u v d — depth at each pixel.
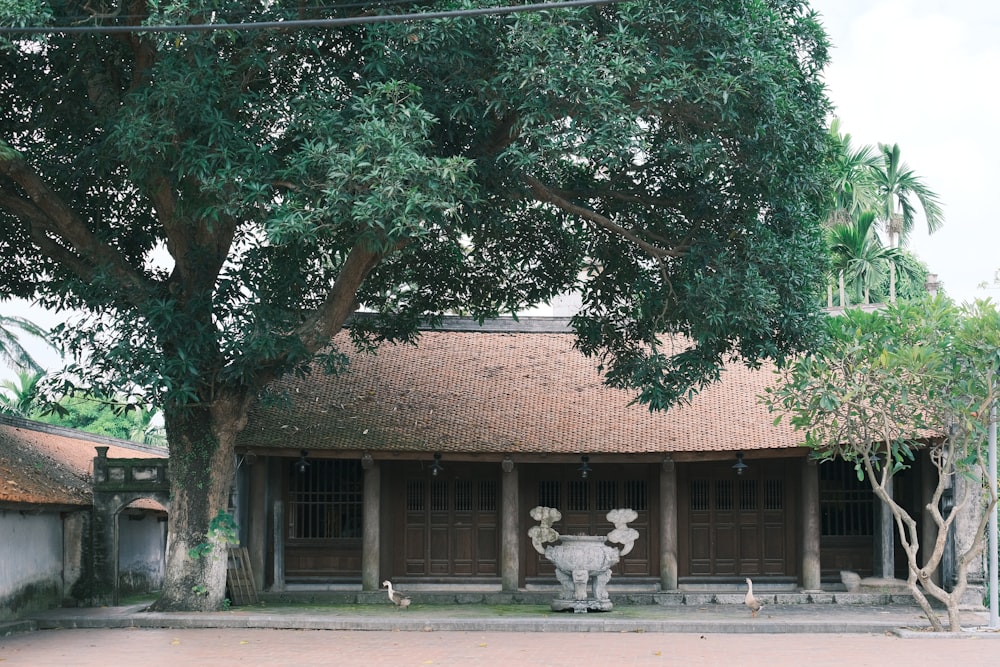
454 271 23.03
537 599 23.33
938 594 17.42
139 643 16.66
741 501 24.94
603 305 22.81
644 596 23.16
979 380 17.09
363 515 23.64
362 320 23.72
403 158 15.45
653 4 16.84
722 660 14.38
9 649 15.95
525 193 19.16
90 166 18.70
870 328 17.52
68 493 22.05
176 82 15.87
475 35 16.73
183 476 20.36
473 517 25.16
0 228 20.98
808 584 23.22
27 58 18.62
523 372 26.11
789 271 19.06
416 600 23.30
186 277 19.44
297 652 15.41
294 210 15.95
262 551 23.50
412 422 23.67
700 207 19.86
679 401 19.73
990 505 17.27
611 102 16.17
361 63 18.03
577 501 25.14
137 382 17.52
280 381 25.12
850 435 18.19
